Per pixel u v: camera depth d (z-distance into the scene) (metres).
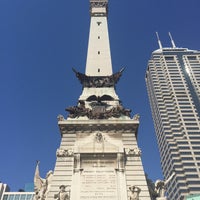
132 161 30.42
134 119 34.12
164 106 171.00
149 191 29.17
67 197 26.77
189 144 149.00
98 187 27.91
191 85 181.25
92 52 50.66
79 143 31.91
